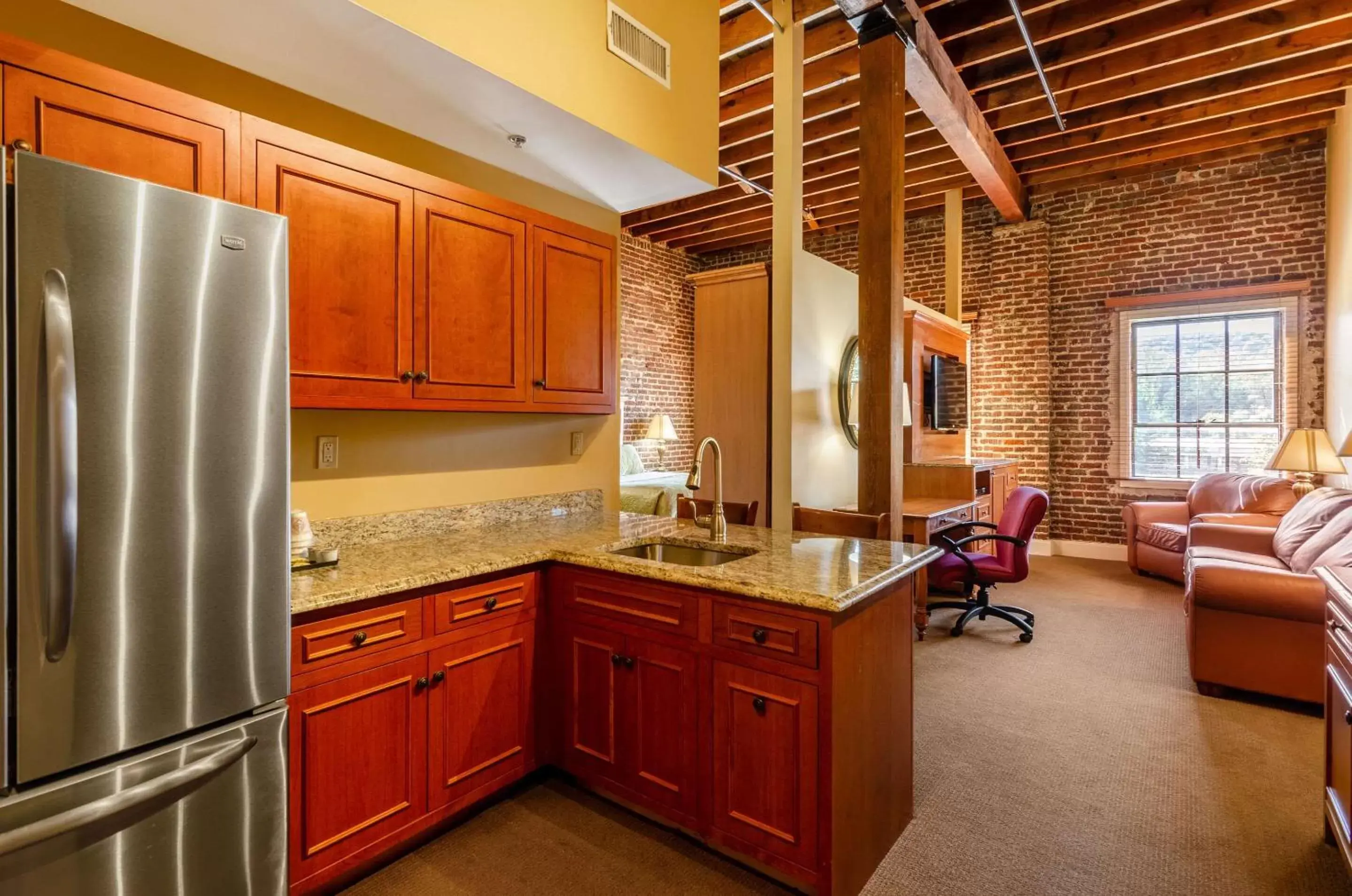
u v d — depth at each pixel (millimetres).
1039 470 6367
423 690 1848
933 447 5922
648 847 1947
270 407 1429
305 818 1594
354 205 1934
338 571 1857
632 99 2510
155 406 1247
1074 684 3189
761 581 1714
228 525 1361
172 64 1860
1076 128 4996
